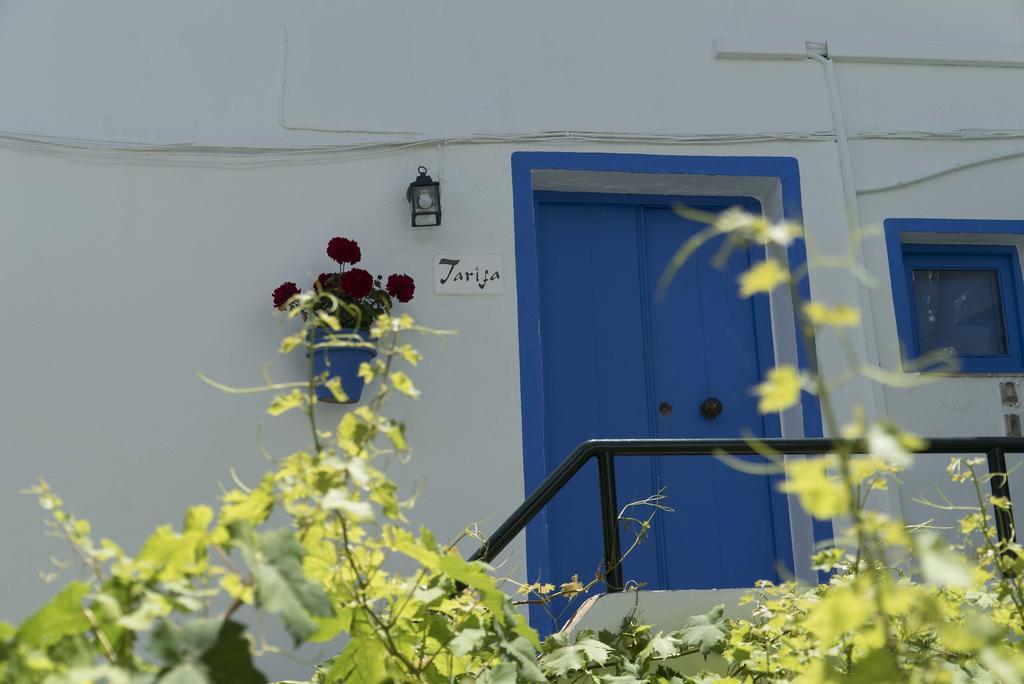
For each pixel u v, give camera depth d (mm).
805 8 10062
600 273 9883
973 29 10312
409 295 8531
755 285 1951
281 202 8992
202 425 8500
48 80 8906
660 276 9969
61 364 8461
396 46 9398
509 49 9539
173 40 9133
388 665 3156
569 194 9961
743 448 5957
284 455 8492
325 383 3006
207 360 8617
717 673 5113
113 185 8820
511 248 9156
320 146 9117
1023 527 9250
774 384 1910
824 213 9703
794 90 9883
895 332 9539
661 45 9766
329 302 8398
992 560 3359
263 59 9211
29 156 8758
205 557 2389
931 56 10094
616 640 5195
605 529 5891
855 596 2232
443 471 8688
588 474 9516
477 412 8820
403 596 3209
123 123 8930
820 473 1925
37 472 8273
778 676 3693
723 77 9805
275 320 8703
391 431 2885
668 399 9750
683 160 9586
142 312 8633
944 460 9281
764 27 9953
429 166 9219
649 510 9516
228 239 8867
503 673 3594
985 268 10250
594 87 9594
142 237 8766
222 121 9047
